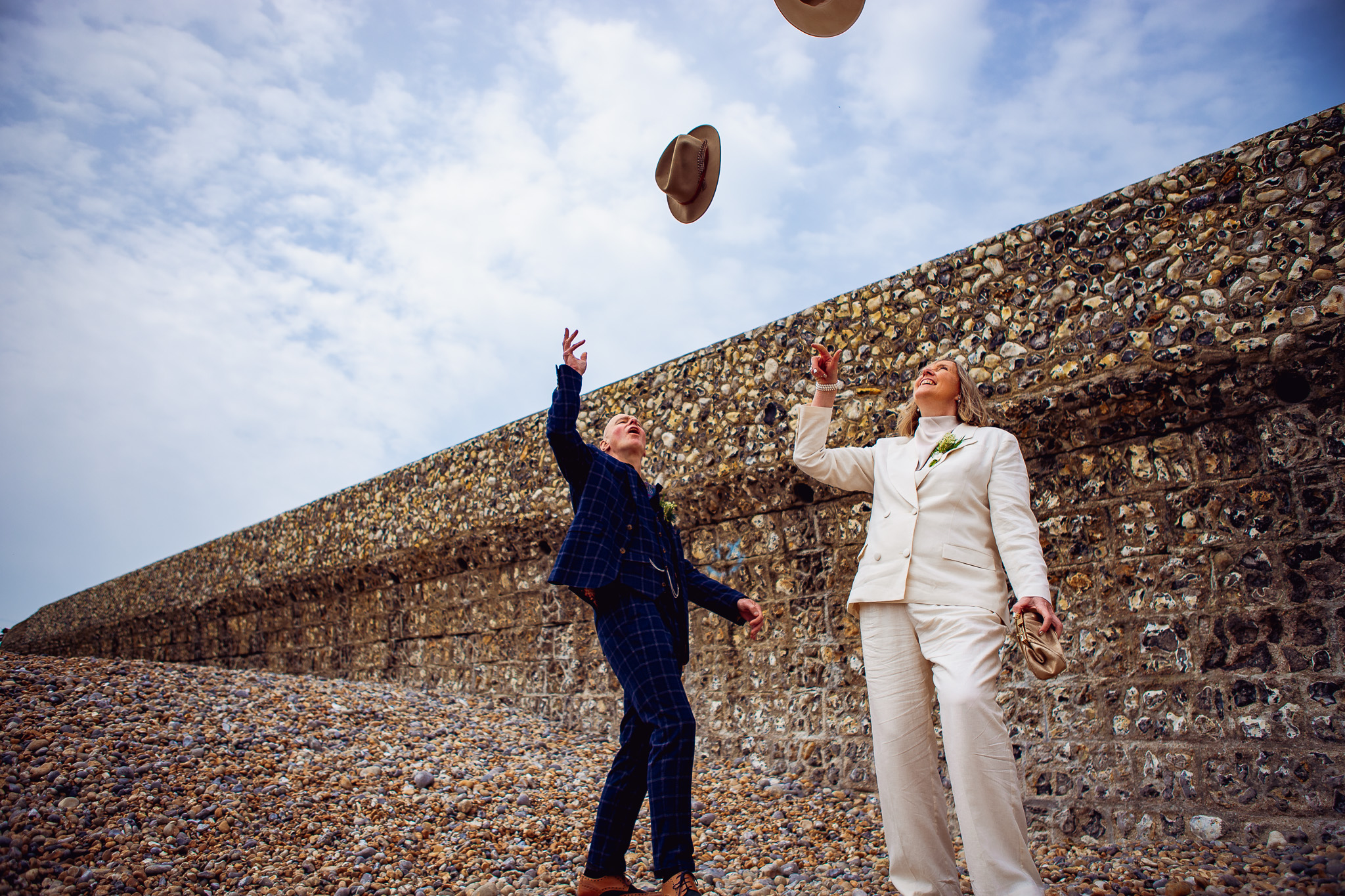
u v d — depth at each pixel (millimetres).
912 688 2400
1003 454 2477
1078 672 3715
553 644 6559
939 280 4473
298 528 10133
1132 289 3771
